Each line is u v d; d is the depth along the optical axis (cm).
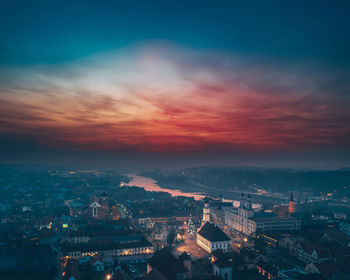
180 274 15075
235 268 18188
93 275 17650
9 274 18562
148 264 16838
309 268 17112
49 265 19212
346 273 15350
